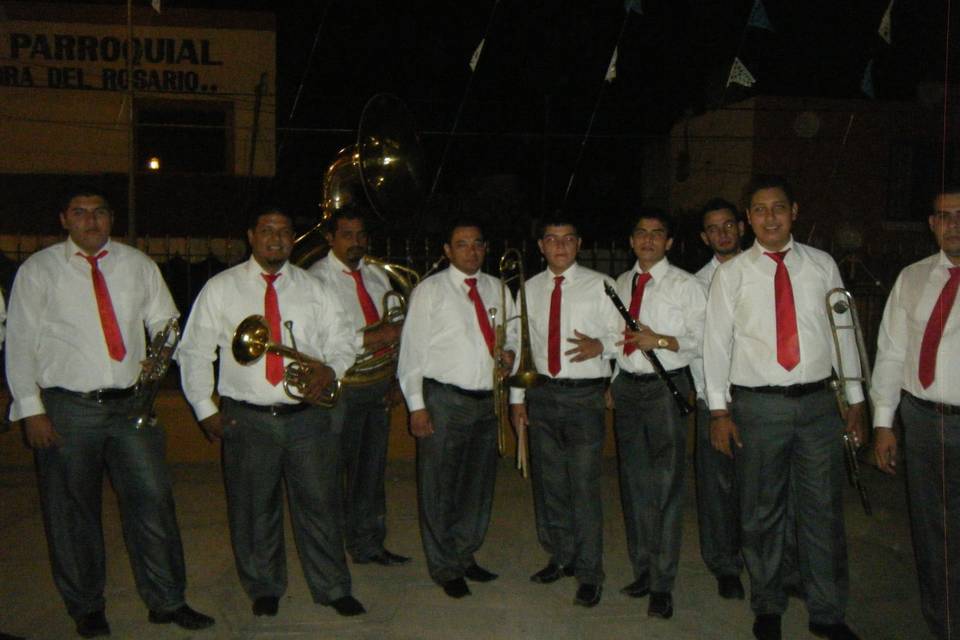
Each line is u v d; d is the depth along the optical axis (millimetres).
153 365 4051
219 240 15797
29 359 3840
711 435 4234
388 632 4129
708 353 4172
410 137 5996
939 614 3781
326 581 4316
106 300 3928
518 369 4426
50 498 3926
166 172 17375
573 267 4594
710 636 4094
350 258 4961
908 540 5363
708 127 17531
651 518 4449
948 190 3691
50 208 16719
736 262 4113
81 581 3992
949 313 3672
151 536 4070
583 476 4441
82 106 17031
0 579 4750
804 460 3980
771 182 4008
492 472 4715
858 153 16047
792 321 3941
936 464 3734
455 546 4727
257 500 4211
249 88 17438
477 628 4176
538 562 5066
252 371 4117
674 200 18969
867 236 16141
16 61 16828
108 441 3984
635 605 4445
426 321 4551
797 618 4293
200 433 7195
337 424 4652
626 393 4480
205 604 4445
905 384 3879
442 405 4496
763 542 4070
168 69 17219
